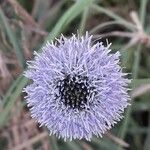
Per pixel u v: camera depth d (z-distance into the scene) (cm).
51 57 7
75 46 7
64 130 7
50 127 7
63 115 7
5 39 10
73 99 7
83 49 7
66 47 7
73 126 7
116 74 7
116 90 7
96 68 7
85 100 7
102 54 7
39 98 7
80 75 7
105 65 7
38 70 7
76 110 7
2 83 10
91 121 7
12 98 9
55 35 8
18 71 10
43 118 7
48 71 7
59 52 7
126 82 7
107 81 7
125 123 9
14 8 10
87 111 7
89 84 7
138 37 10
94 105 7
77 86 7
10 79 10
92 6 10
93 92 7
